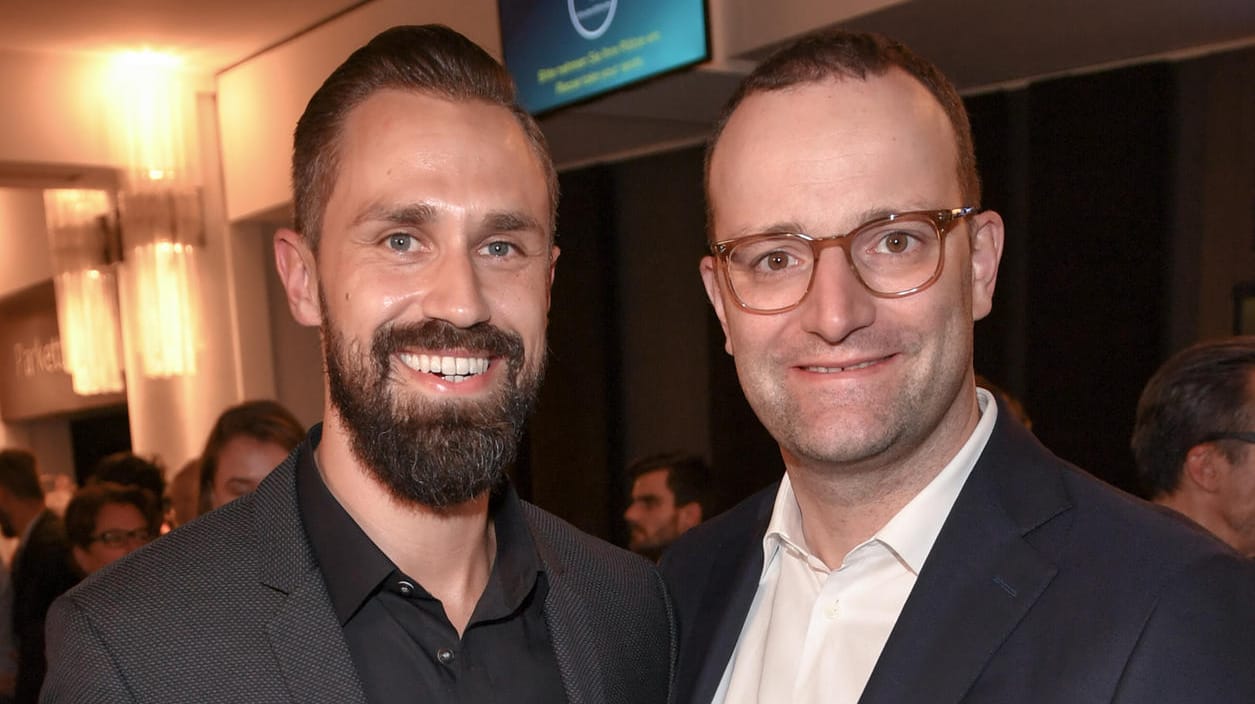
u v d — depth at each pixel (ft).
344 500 4.54
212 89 22.54
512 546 4.87
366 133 4.28
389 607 4.45
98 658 3.88
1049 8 12.35
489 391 4.34
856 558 4.54
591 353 22.97
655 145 21.50
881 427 4.21
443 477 4.22
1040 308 15.99
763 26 13.64
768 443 19.97
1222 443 7.07
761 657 4.85
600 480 22.99
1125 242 15.07
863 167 4.17
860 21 12.78
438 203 4.19
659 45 13.87
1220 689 3.49
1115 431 15.26
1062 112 15.57
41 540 12.04
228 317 23.09
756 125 4.36
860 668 4.38
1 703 11.76
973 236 4.44
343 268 4.29
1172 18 12.98
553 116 15.69
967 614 4.07
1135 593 3.76
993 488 4.37
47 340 28.91
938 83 4.42
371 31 18.28
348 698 4.07
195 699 3.92
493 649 4.62
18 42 19.45
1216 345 7.39
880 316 4.20
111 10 17.88
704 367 21.29
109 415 29.63
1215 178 14.37
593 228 22.81
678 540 5.92
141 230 21.42
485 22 16.52
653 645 5.14
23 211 29.40
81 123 20.58
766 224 4.29
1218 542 3.93
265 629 4.11
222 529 4.47
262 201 21.63
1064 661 3.75
